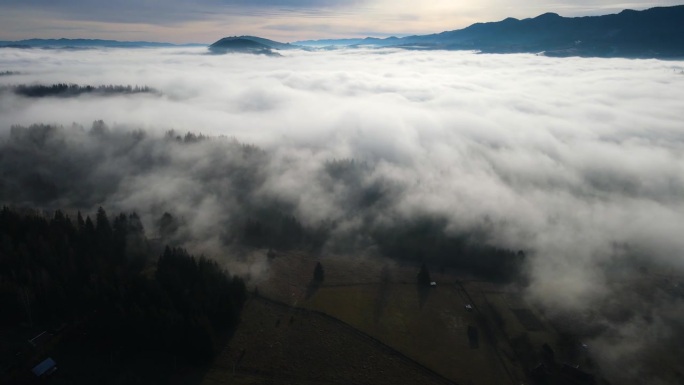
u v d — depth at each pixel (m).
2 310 81.06
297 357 81.06
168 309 83.19
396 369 79.06
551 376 77.56
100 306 84.75
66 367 73.81
